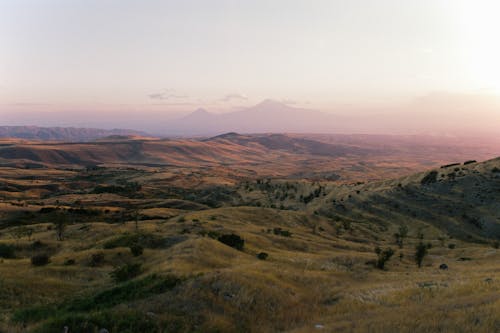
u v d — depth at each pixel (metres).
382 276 43.47
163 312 19.69
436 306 19.31
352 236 128.62
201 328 18.19
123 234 70.06
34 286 32.19
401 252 88.12
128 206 195.00
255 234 82.94
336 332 16.36
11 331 18.69
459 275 39.34
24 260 48.09
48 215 129.75
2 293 29.05
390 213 173.38
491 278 30.88
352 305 24.62
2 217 130.38
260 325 20.28
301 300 26.53
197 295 22.69
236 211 125.12
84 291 33.06
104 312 18.58
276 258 54.97
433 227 149.38
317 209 197.25
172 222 93.38
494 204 152.00
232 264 43.88
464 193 169.62
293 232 106.06
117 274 36.47
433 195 176.62
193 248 47.19
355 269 53.25
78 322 17.16
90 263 46.81
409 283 33.28
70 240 73.69
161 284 25.45
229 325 19.36
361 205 189.12
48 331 16.41
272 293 25.89
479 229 142.25
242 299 23.41
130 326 17.20
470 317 15.35
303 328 18.33
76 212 138.62
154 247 58.50
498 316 14.68
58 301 29.09
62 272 40.72
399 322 15.93
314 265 52.34
